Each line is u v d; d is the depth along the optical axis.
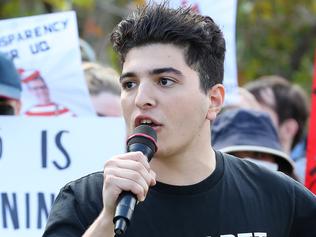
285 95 10.12
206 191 5.08
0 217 6.62
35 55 7.30
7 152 6.66
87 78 8.48
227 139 7.84
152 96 4.88
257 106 9.16
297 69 15.65
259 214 5.15
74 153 6.66
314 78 7.39
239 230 5.07
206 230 5.02
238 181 5.21
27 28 7.30
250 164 5.34
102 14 14.09
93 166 6.67
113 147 6.67
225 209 5.09
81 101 7.34
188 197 5.04
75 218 4.98
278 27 15.62
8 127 6.67
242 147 7.75
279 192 5.27
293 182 5.38
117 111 8.48
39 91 7.33
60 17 7.30
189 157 5.07
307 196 5.36
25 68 7.30
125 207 4.47
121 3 14.21
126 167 4.53
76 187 5.10
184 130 4.96
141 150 4.73
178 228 4.99
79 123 6.68
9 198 6.63
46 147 6.67
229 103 8.04
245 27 15.45
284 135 10.16
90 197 5.04
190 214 5.02
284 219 5.23
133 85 4.98
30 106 7.33
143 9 5.09
